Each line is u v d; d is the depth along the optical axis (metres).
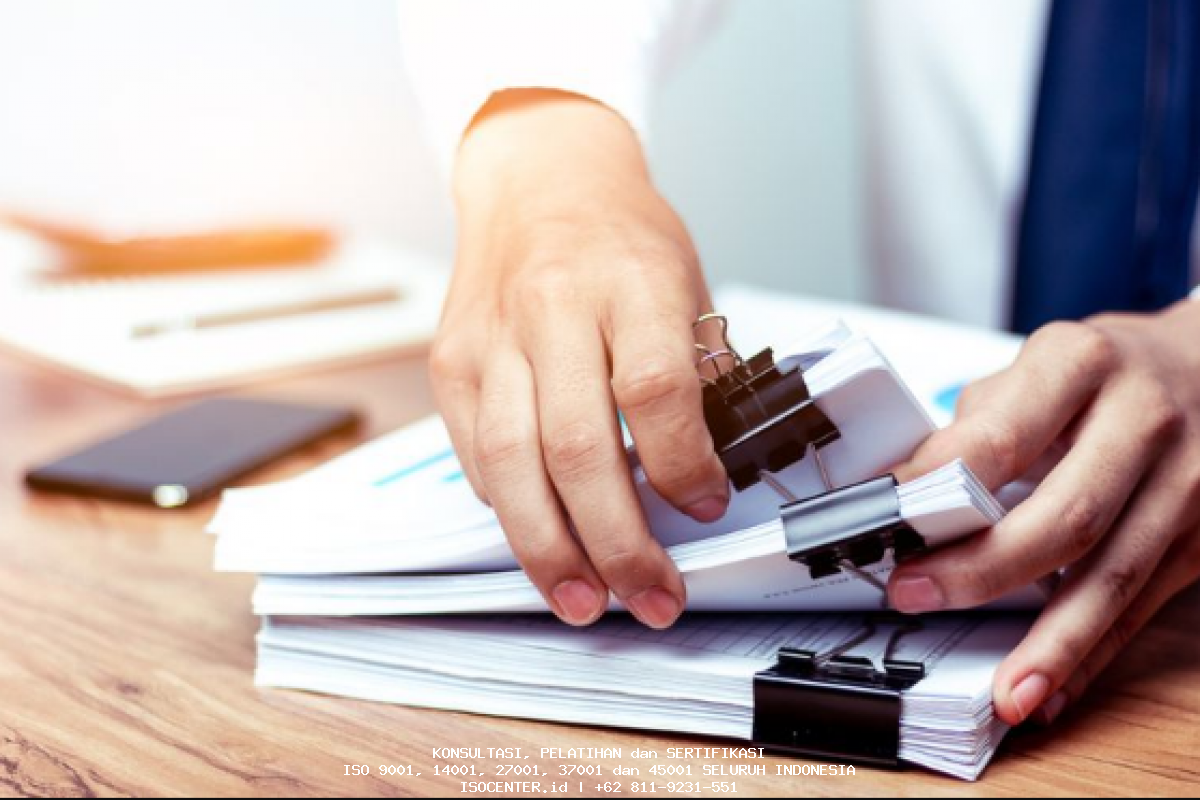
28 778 0.43
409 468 0.59
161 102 1.16
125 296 1.08
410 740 0.46
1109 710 0.47
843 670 0.44
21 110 1.09
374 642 0.50
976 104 1.19
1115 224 1.04
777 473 0.46
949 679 0.43
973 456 0.45
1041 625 0.44
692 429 0.42
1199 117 1.01
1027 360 0.49
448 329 0.52
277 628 0.51
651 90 0.77
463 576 0.48
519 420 0.45
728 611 0.50
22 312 1.06
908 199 1.25
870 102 1.28
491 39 0.67
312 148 1.34
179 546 0.65
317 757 0.45
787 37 1.70
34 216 1.13
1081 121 1.03
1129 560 0.46
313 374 0.97
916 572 0.43
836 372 0.43
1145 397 0.48
